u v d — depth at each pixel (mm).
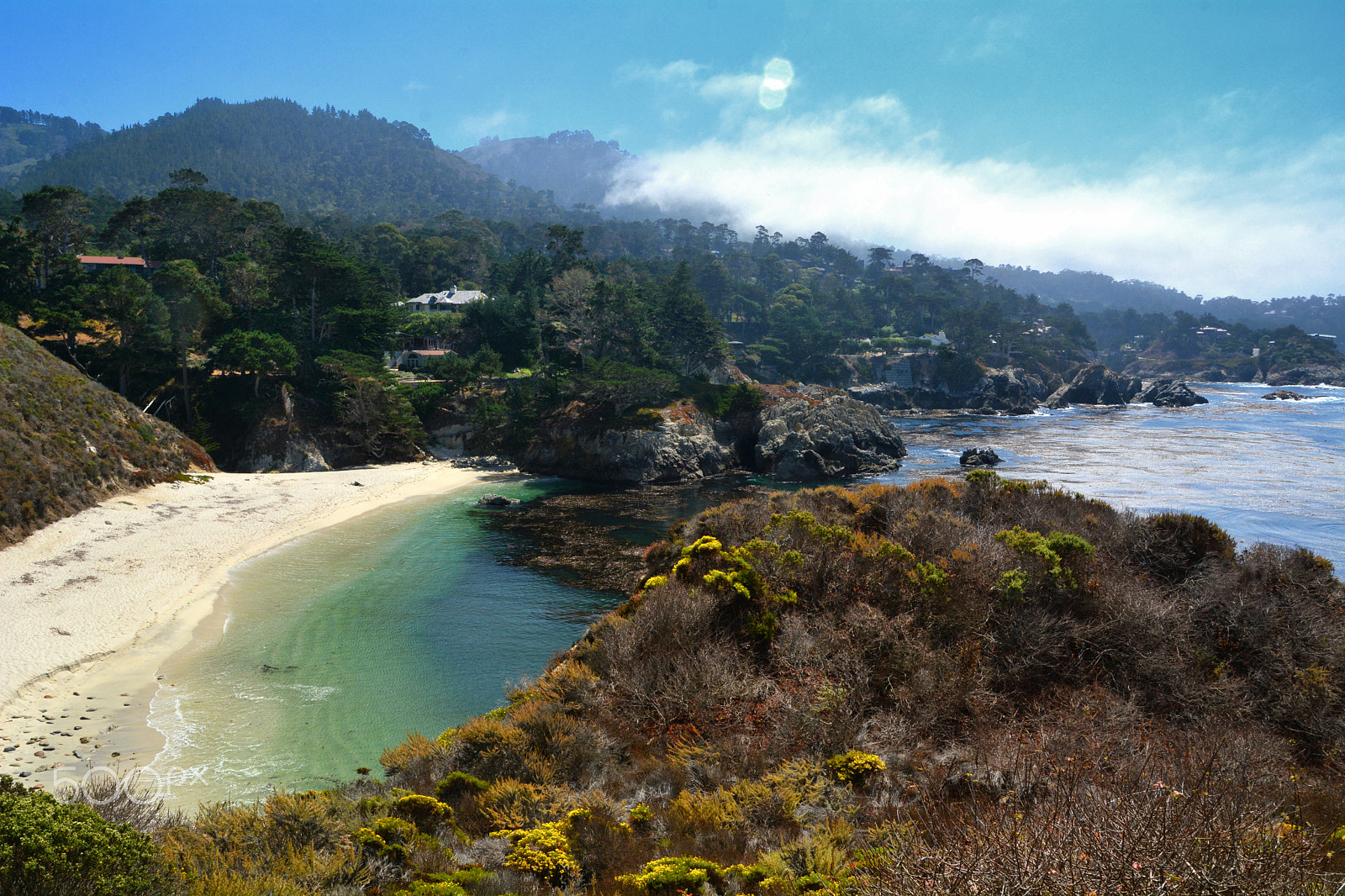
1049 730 14133
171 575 36594
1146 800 7148
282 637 30234
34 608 30344
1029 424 131500
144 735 21656
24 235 90000
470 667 27891
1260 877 6152
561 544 47625
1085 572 20875
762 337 195500
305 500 56406
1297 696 15789
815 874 9750
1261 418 137625
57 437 46844
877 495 28859
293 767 20094
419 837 12500
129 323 70938
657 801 14039
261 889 10266
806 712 15805
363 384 75375
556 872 11352
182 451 60719
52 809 9664
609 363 82688
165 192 104438
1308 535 47438
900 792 12922
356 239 173125
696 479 78312
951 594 19828
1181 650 17922
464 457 83250
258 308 88812
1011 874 6465
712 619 20281
